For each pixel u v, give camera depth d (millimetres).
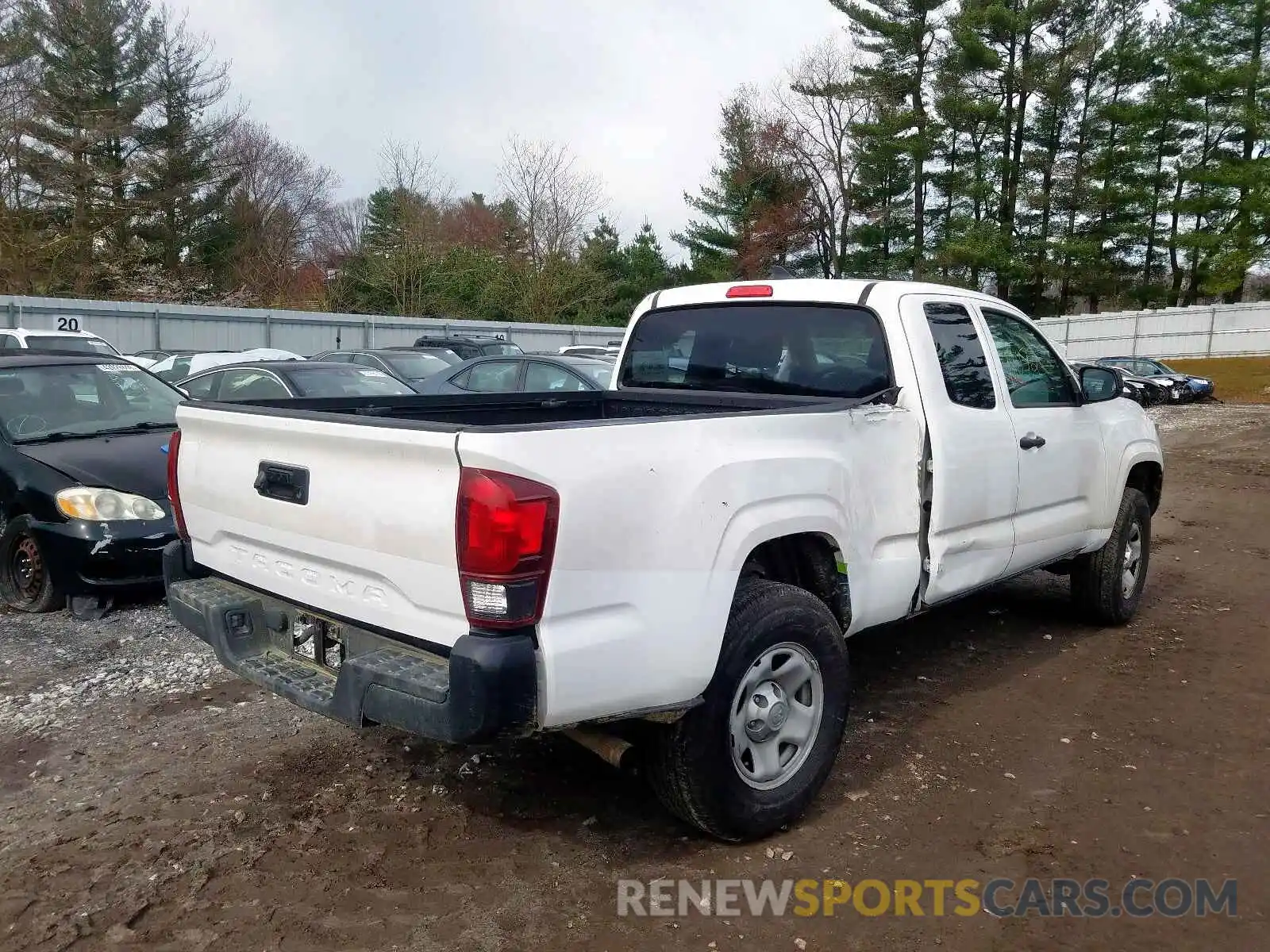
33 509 5871
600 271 45500
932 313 4484
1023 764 4133
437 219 44562
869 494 3885
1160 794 3861
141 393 7273
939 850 3439
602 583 2881
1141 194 45344
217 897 3107
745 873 3293
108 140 39781
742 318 4887
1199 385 31797
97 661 5199
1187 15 46500
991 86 43531
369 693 2971
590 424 2898
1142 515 6172
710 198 50625
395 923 2986
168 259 41625
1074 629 6109
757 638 3309
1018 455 4781
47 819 3594
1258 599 6875
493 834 3521
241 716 4520
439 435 2760
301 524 3256
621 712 3004
